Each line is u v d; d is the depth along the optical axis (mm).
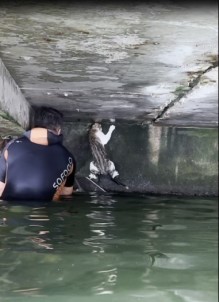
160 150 6199
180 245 3602
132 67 3164
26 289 2580
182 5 2049
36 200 4258
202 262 3230
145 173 6164
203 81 3492
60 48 2721
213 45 2645
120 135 6117
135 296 2623
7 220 3734
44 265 2902
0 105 3000
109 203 5094
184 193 6227
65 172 4387
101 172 6016
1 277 2691
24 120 4395
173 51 2764
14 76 3500
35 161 4203
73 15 2176
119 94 4160
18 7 2068
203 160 6266
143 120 5871
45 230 3561
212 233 4039
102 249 3293
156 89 3887
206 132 6258
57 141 4359
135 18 2225
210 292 2744
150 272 2963
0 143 4543
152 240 3678
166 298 2605
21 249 3113
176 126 6188
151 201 5523
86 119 5953
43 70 3287
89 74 3398
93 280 2762
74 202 4785
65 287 2641
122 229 3900
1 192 4188
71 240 3400
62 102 4715
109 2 2016
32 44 2639
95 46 2672
